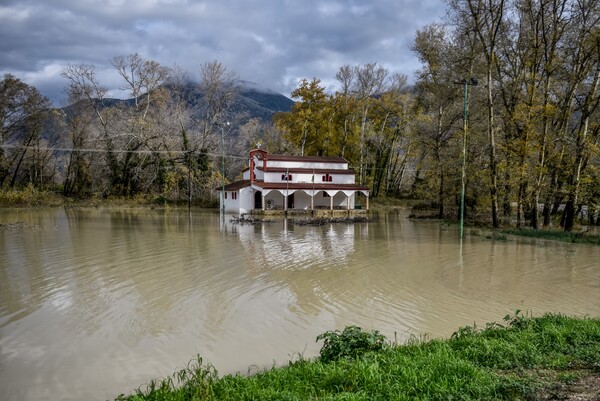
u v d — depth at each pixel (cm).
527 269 1767
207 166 6356
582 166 3030
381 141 7050
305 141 7106
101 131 6631
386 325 1082
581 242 2542
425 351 780
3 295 1338
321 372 684
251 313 1173
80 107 6900
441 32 4434
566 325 916
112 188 6506
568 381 631
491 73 3525
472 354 758
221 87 6662
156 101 6762
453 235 2956
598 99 2872
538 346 803
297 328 1059
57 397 731
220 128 6744
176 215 4594
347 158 7212
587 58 2956
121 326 1070
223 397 611
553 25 3108
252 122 8081
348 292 1394
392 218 4488
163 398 625
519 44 3388
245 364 858
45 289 1407
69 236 2716
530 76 3134
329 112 7056
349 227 3522
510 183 3256
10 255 2020
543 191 3316
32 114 6500
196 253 2117
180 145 6378
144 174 6353
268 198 5356
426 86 4675
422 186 5472
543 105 3077
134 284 1479
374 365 670
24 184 7006
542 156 3039
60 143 7250
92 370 830
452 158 4047
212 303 1263
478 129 3812
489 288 1450
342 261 1941
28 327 1062
